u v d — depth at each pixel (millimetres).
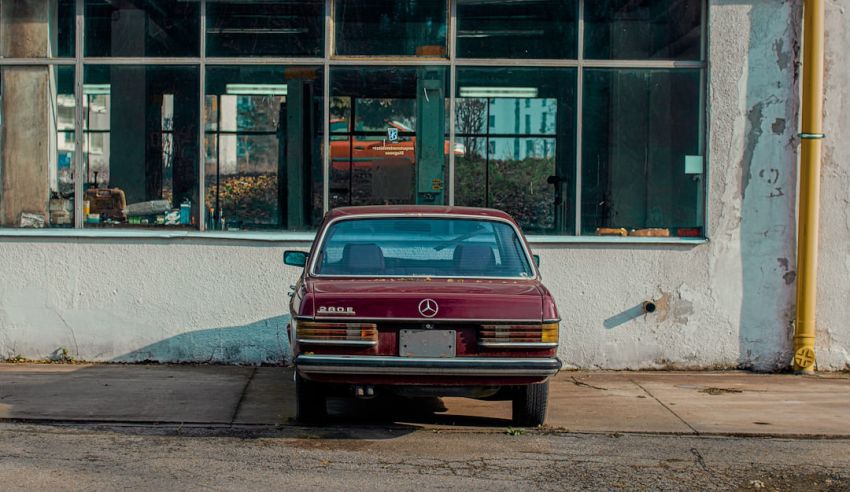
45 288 10094
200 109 10406
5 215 10398
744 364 10211
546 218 10422
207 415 7688
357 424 7488
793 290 10188
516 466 6293
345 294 6590
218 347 10156
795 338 10062
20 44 10445
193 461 6266
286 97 10438
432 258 7312
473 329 6594
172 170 10406
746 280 10211
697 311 10211
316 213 10422
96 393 8453
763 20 10188
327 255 7316
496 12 10469
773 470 6344
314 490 5645
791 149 10172
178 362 10156
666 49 10461
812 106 9977
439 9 10461
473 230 7469
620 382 9523
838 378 9859
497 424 7555
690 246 10211
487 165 10453
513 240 7473
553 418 7797
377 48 10453
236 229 10383
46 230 10203
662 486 5895
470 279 7168
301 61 10422
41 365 9922
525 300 6629
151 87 10422
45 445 6629
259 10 10469
